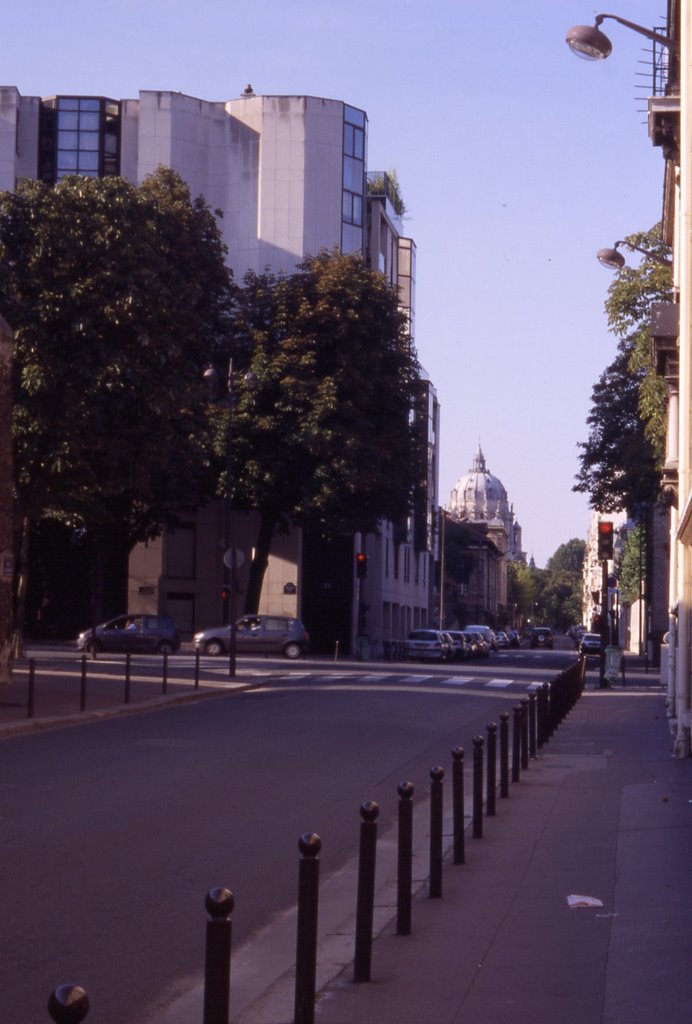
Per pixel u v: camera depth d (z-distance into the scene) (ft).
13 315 100.83
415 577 301.43
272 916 30.17
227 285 181.57
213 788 49.85
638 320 116.67
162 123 206.90
